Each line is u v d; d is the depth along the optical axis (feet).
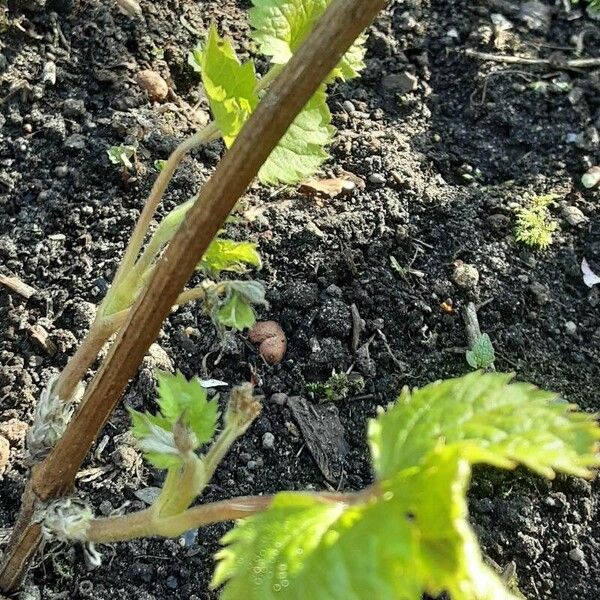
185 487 0.31
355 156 0.78
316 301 0.68
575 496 0.63
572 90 0.87
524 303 0.72
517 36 0.91
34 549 0.48
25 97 0.74
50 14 0.78
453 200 0.77
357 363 0.67
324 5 0.39
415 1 0.91
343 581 0.18
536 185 0.80
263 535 0.20
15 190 0.69
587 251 0.76
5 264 0.66
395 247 0.73
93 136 0.73
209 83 0.32
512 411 0.22
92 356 0.42
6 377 0.61
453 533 0.18
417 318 0.70
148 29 0.80
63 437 0.40
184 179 0.72
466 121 0.85
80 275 0.67
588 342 0.72
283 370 0.66
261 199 0.74
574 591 0.60
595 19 0.94
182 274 0.31
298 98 0.26
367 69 0.85
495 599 0.18
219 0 0.86
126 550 0.57
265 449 0.62
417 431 0.23
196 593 0.56
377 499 0.20
